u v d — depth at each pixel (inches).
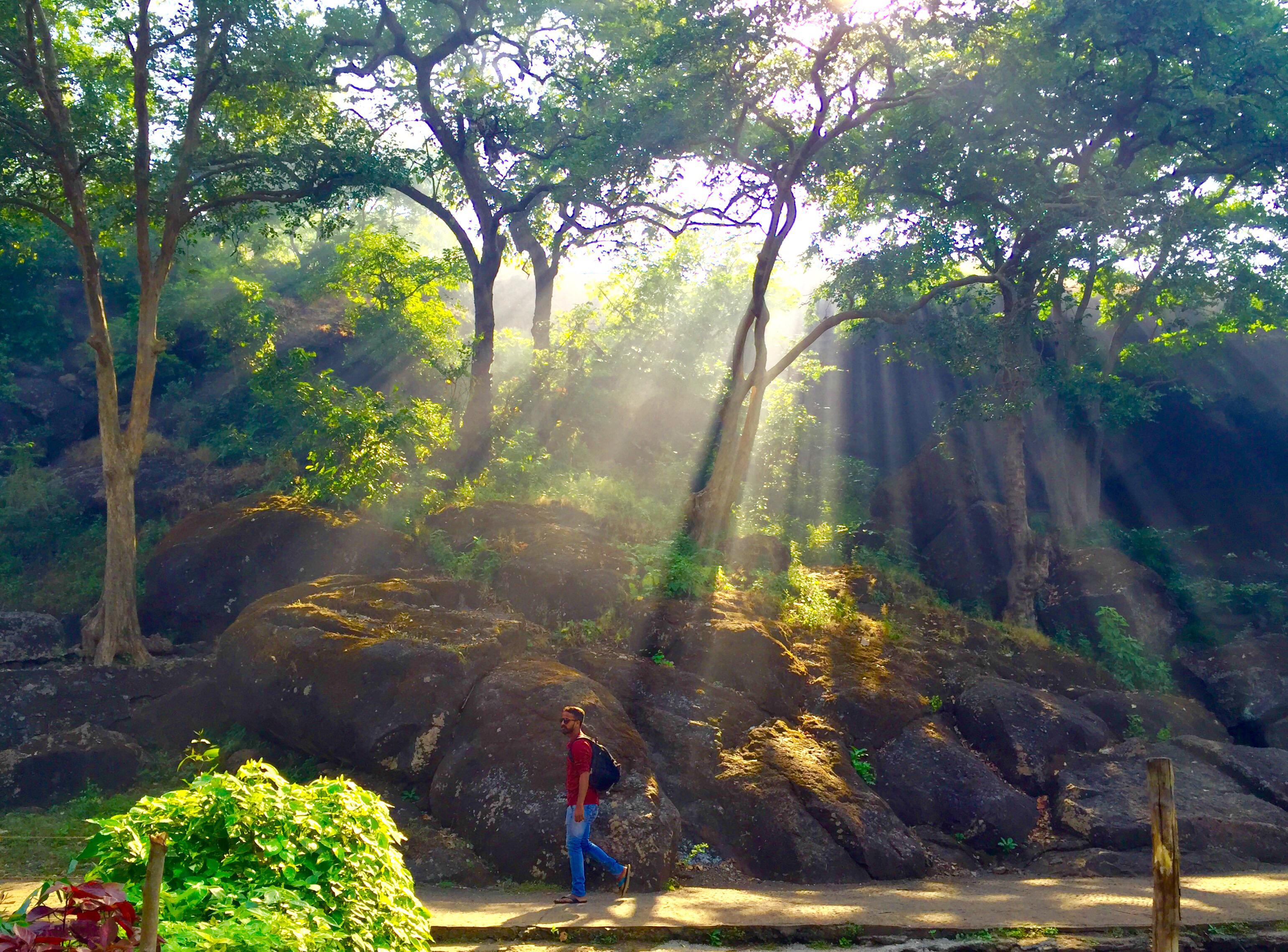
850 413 1087.6
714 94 697.6
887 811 468.8
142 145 635.5
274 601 543.8
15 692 545.3
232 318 1048.2
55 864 375.6
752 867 430.3
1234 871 457.1
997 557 796.0
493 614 546.9
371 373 1043.3
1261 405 987.3
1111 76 748.6
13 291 1031.6
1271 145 735.1
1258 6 721.6
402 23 892.6
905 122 775.7
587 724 432.5
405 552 651.5
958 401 781.9
